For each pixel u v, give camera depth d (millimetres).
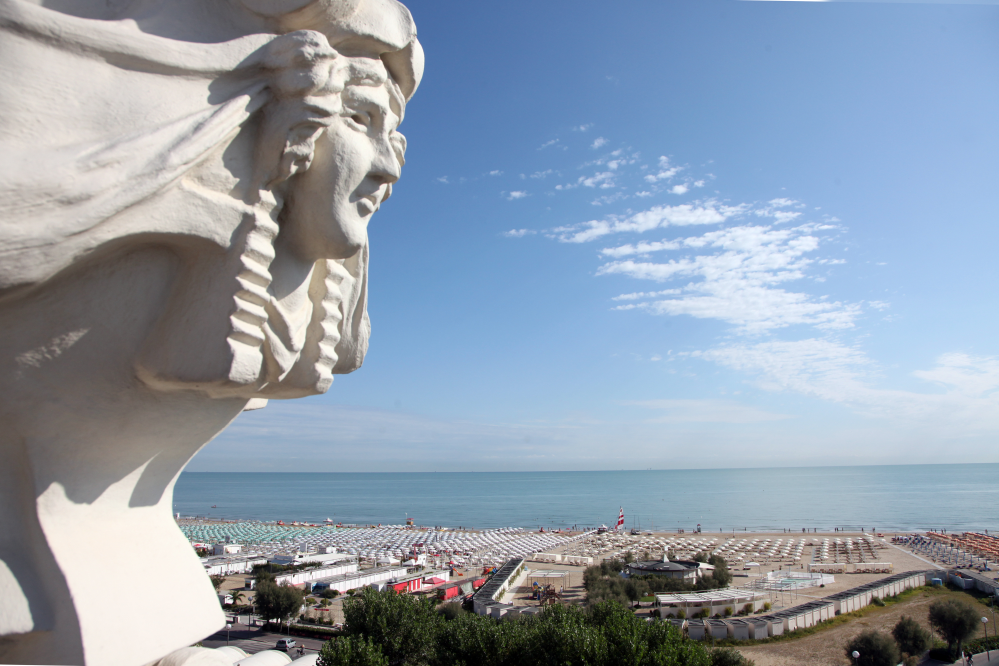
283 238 5766
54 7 5047
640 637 17312
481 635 18766
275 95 5297
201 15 5293
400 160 6812
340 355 6914
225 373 4969
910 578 47188
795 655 30672
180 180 4762
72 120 4348
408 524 124688
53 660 5035
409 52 6402
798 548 74375
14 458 5102
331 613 40469
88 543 5422
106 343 4906
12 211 3848
